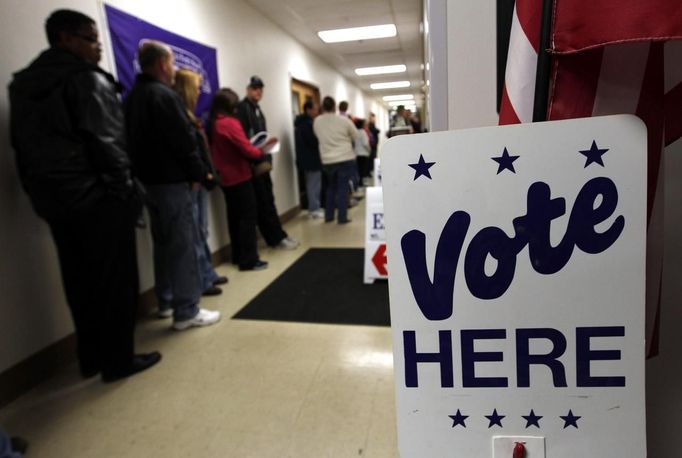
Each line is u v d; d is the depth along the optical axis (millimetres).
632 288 504
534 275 517
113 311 1737
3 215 1693
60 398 1692
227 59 3777
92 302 1727
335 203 5160
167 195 2133
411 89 12242
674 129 644
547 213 503
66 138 1523
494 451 561
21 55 1805
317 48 6422
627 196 490
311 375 1779
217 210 3482
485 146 501
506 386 545
